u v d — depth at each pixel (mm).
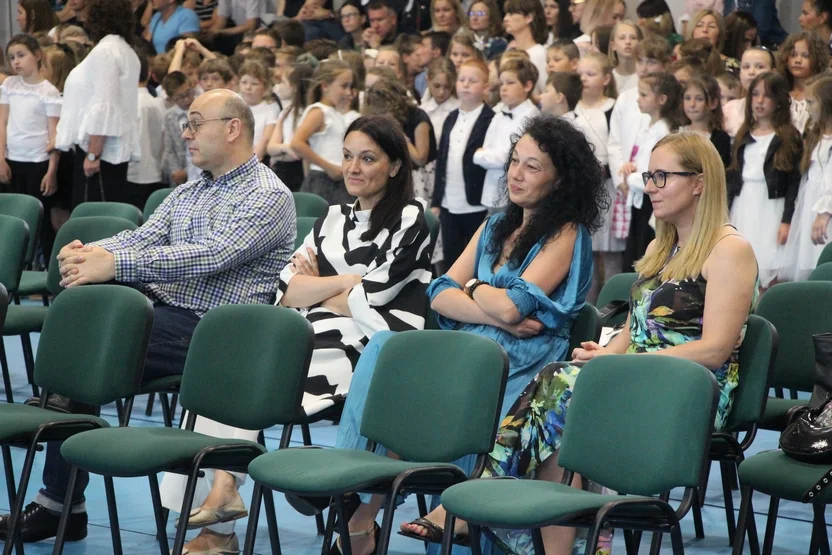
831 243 9516
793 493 5840
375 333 7023
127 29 14297
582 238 6973
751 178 11484
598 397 5703
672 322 6473
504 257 7211
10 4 21359
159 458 6055
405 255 7609
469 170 12898
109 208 11141
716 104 11562
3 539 7531
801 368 7531
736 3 15133
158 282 8078
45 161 15359
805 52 12305
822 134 11141
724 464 7398
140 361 7012
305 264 7949
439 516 6395
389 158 7762
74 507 7586
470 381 5977
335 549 6926
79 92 14148
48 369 7312
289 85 14484
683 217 6578
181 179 15586
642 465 5430
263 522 8055
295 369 6484
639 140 12016
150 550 7418
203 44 19359
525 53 13070
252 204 8141
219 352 6789
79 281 7805
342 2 19422
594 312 6949
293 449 6191
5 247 9938
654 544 5574
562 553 6109
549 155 6961
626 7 16797
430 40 15508
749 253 6332
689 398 5332
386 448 6652
